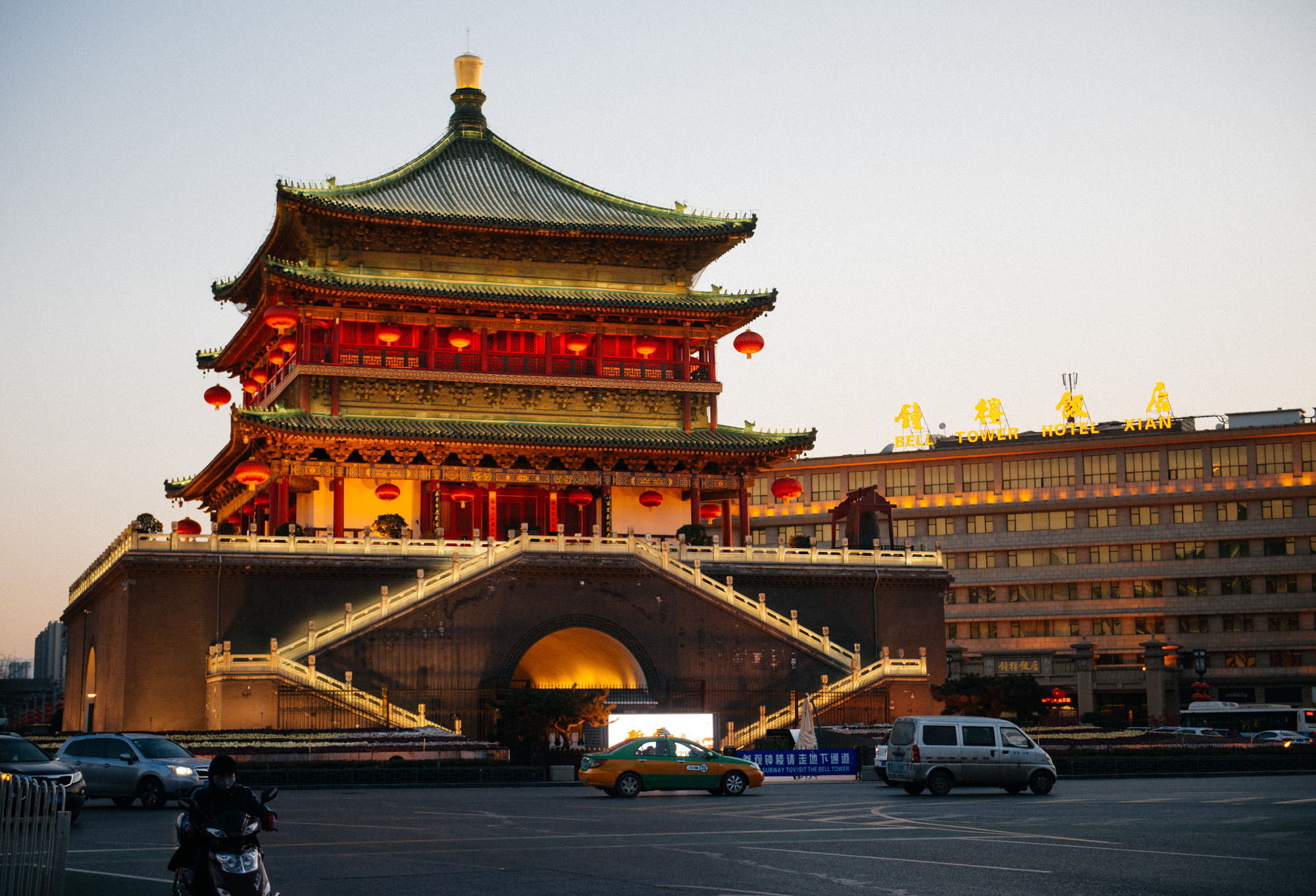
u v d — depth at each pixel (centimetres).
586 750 5562
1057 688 10506
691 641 6881
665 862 2305
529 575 6681
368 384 7531
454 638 6469
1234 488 11338
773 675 6950
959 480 12025
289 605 6494
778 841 2636
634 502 7938
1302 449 11275
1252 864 2212
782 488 8188
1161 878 2061
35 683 17512
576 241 7994
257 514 8200
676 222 8238
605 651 7062
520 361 7831
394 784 4850
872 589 7475
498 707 5941
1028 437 12112
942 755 4066
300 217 7412
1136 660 11456
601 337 7969
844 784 4869
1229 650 11256
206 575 6366
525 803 3812
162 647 6241
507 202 8100
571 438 7469
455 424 7494
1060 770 5134
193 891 1605
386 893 1975
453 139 8662
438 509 7431
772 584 7306
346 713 5922
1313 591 11112
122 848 2602
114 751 3819
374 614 6316
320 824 3072
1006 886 1983
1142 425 11775
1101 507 11681
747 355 8119
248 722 5800
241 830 1623
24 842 1823
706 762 4150
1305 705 10706
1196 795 3891
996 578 11850
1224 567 11319
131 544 6284
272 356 8112
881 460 12169
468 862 2334
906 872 2144
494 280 7875
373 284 7338
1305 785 4466
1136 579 11525
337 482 7225
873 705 6844
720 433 8044
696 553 7200
